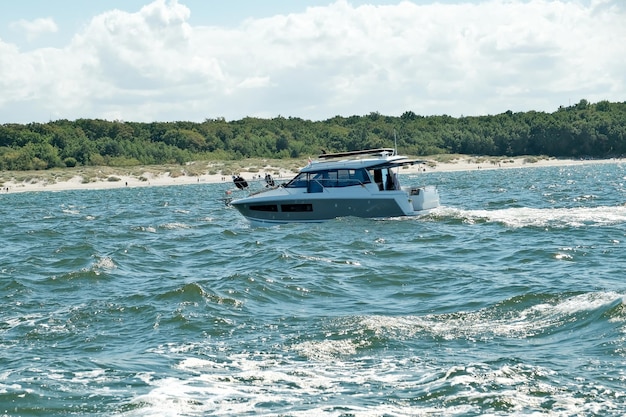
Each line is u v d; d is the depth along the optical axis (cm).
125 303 1900
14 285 2169
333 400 1220
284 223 3481
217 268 2483
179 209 5256
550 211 3656
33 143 12525
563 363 1334
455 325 1617
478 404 1173
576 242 2714
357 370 1359
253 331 1628
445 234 2997
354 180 3419
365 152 3525
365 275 2214
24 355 1500
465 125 15075
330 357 1439
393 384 1279
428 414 1151
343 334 1566
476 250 2645
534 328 1560
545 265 2309
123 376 1352
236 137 13862
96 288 2153
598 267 2239
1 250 3197
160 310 1803
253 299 1919
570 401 1173
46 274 2403
